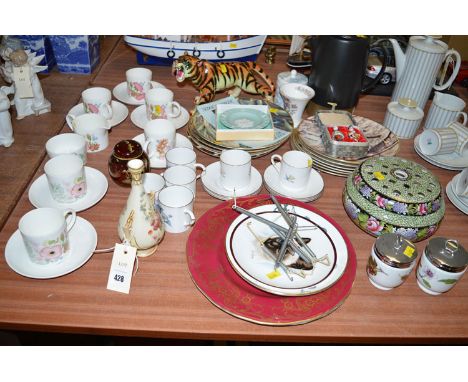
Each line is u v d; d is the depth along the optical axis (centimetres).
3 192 90
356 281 80
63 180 85
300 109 116
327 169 102
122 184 94
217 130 101
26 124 111
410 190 83
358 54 110
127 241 77
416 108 116
